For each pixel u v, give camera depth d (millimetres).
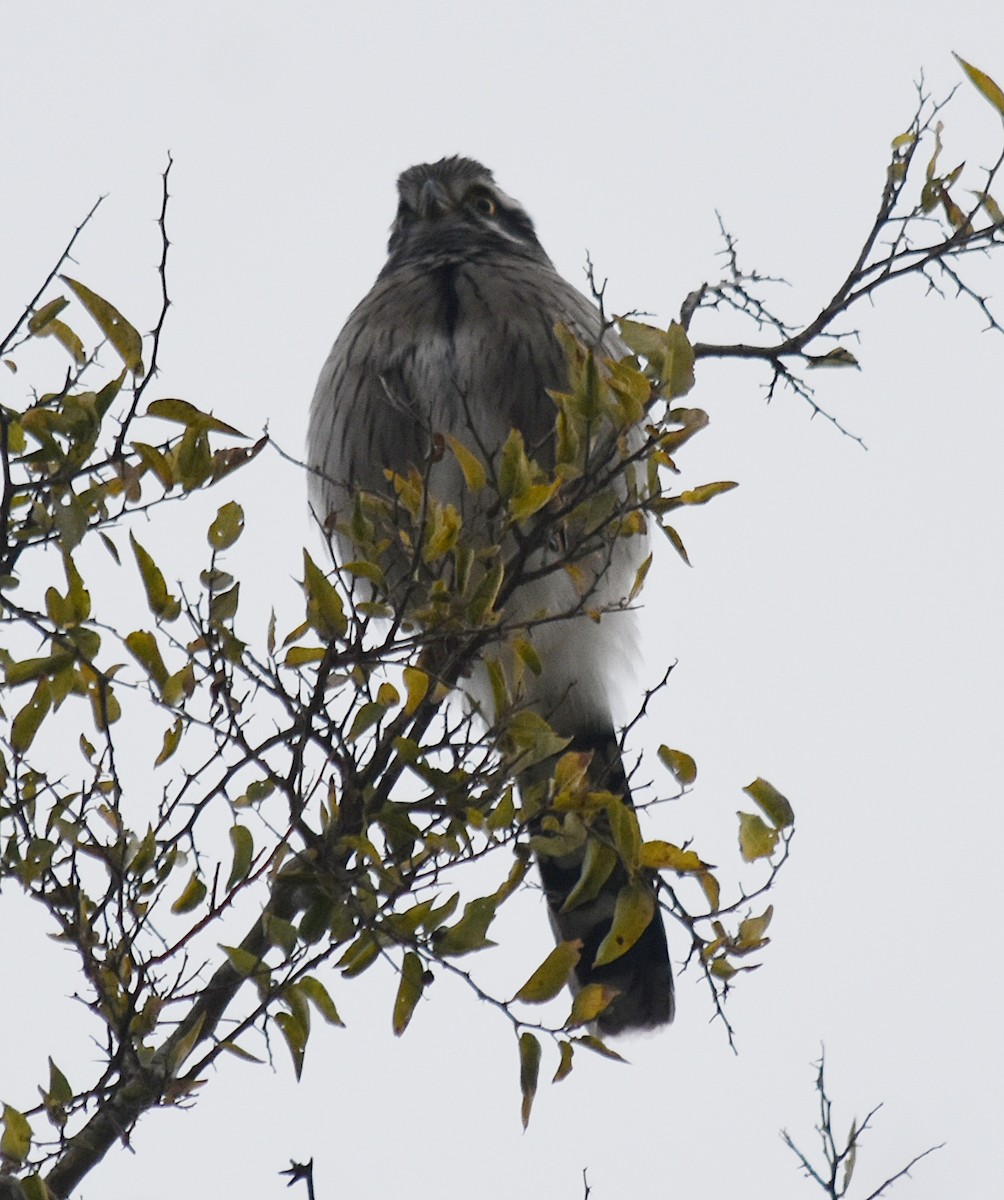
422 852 7758
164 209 7551
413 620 8367
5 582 7559
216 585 7793
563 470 7922
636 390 7883
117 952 7734
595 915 11328
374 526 9008
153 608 7758
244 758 7910
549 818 7793
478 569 10266
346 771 7914
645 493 9023
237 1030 7660
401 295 13125
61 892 7859
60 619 7574
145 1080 7613
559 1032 7449
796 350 10172
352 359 12922
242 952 7652
